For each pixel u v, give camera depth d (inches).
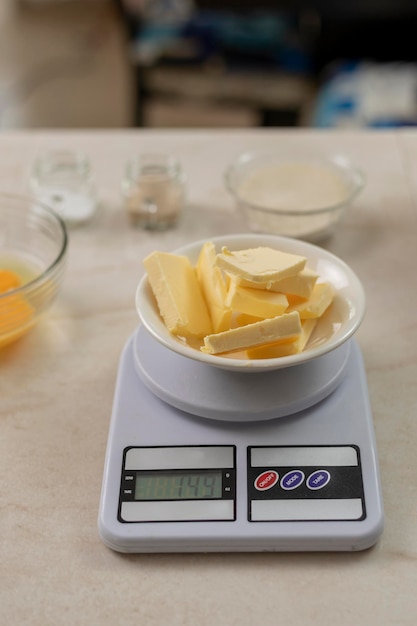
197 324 21.6
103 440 22.7
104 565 19.8
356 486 20.5
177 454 21.3
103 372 24.7
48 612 18.9
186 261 22.6
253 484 20.6
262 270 20.9
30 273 27.3
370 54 62.2
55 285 25.3
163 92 63.8
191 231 30.9
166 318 21.4
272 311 20.8
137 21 64.3
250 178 32.0
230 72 62.7
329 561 19.8
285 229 29.3
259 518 20.0
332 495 20.3
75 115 81.4
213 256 22.5
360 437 21.5
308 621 18.6
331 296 22.1
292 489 20.5
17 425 23.2
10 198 28.7
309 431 21.7
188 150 35.9
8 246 29.3
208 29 62.1
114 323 26.5
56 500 21.2
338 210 29.0
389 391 23.8
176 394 21.9
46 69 88.7
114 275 28.6
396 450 22.1
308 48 61.9
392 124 57.9
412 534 20.2
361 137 36.7
